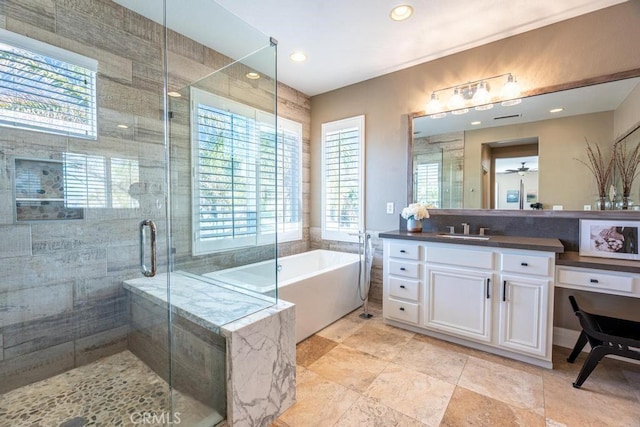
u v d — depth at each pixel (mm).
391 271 2762
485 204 2709
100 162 2062
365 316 3047
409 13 2234
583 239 2250
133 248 2201
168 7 2197
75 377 1905
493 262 2229
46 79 1842
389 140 3273
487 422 1591
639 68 2076
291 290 2432
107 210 2096
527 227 2518
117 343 2135
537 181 2467
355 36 2549
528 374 2018
